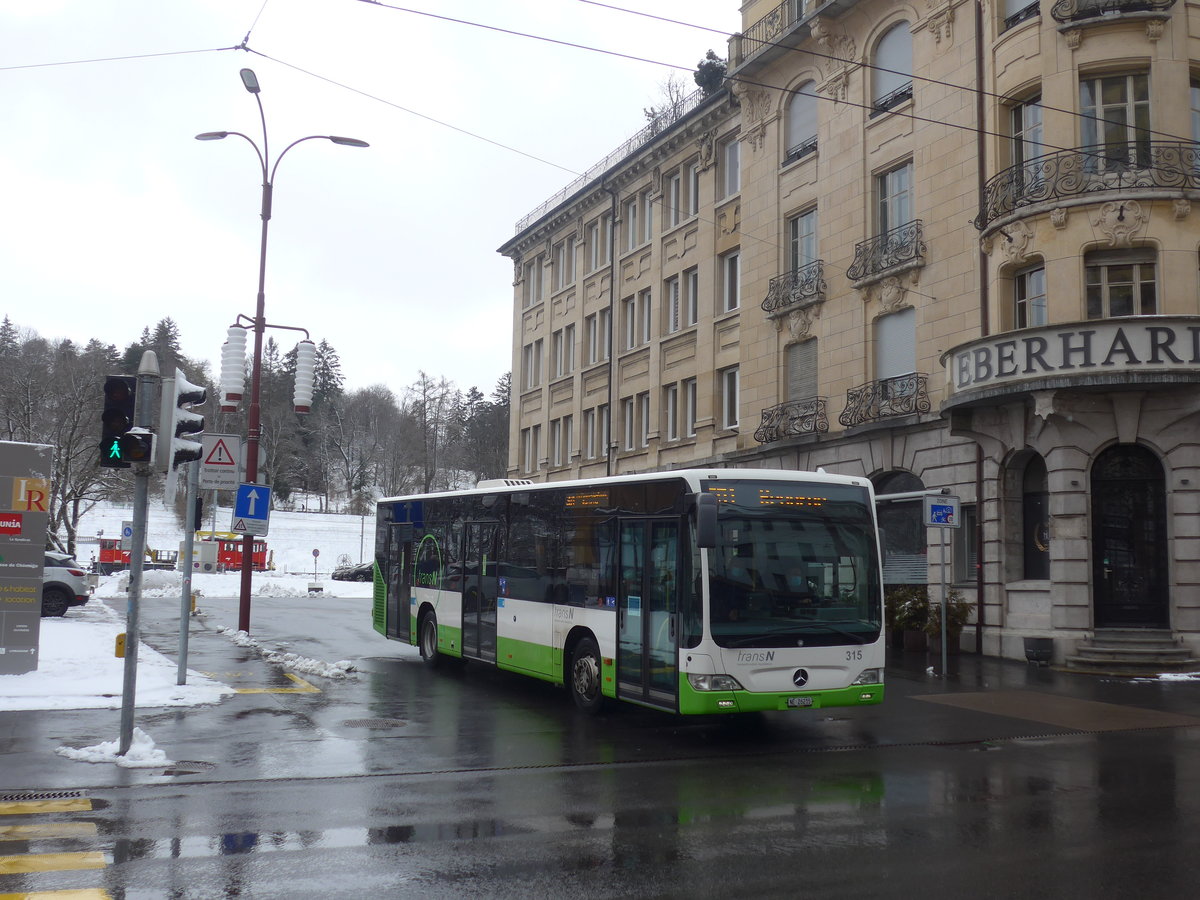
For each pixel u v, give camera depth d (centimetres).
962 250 2302
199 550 6625
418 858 667
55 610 2766
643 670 1191
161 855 666
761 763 1023
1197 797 868
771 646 1116
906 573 2425
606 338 3966
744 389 3042
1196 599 1892
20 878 615
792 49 2848
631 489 1251
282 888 602
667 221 3566
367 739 1111
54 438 5275
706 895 594
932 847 701
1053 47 2050
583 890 603
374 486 13375
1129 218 1970
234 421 12050
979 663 1977
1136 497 1986
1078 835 736
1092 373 1891
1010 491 2150
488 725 1225
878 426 2447
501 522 1563
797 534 1161
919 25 2462
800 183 2861
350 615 3123
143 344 13275
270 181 2159
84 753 993
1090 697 1533
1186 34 2006
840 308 2672
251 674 1598
